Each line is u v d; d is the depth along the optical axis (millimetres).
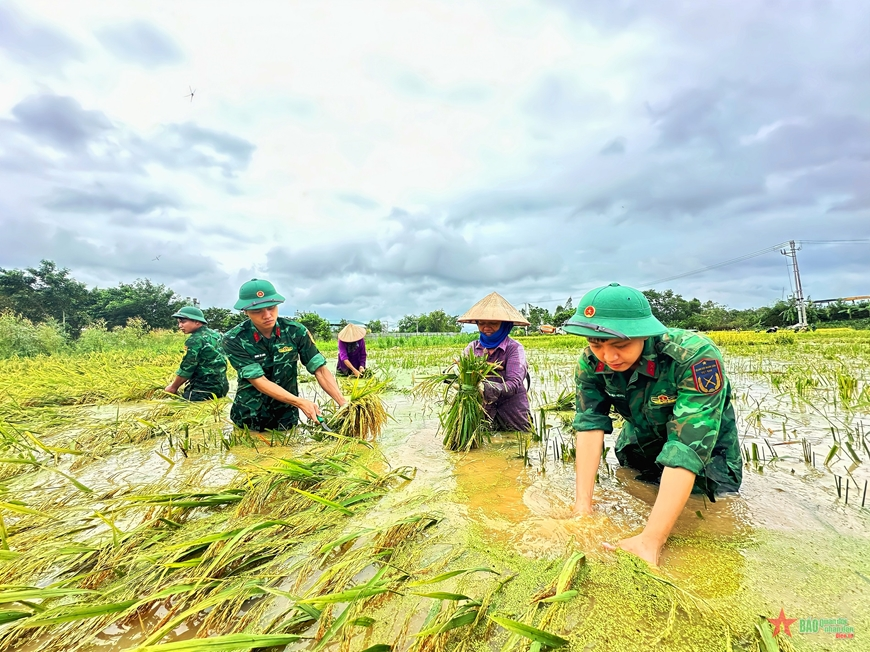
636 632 1486
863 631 1459
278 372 4883
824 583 1727
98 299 64625
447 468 3326
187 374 6289
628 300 2197
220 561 1878
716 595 1676
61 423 5312
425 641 1429
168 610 1747
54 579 1983
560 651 1404
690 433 2104
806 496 2561
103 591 1806
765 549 1990
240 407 4820
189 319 6348
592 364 2545
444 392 4406
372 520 2416
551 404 5730
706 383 2154
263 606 1681
